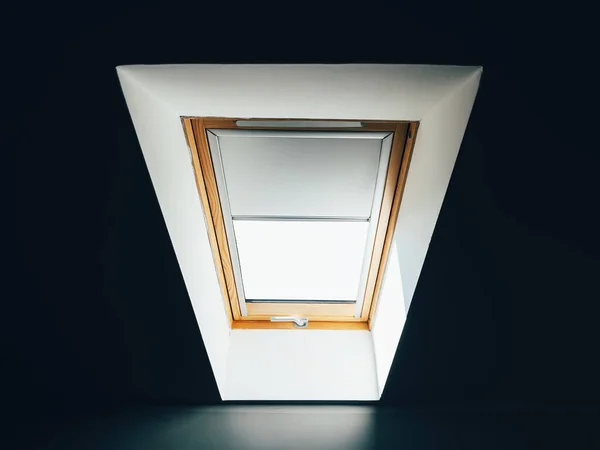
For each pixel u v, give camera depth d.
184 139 1.25
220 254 1.64
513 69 0.85
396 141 1.33
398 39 0.83
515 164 1.00
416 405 1.85
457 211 1.10
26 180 1.06
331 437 1.74
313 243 1.69
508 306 1.41
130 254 1.22
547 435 1.83
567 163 1.00
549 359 1.65
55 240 1.20
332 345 1.90
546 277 1.31
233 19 0.80
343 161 1.43
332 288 1.86
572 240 1.19
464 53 0.84
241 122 1.29
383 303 1.73
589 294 1.38
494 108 0.90
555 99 0.89
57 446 1.73
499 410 1.89
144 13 0.79
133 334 1.51
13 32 0.81
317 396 1.78
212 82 0.95
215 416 1.79
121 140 0.97
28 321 1.48
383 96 1.01
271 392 1.79
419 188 1.24
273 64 0.88
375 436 1.76
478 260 1.23
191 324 1.44
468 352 1.60
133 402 1.84
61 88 0.89
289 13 0.79
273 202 1.54
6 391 1.82
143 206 1.10
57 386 1.78
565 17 0.77
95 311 1.42
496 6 0.77
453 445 1.78
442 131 1.04
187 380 1.71
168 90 0.99
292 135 1.33
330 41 0.83
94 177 1.05
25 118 0.94
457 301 1.37
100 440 1.75
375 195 1.49
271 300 1.89
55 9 0.78
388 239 1.60
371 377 1.83
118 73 0.88
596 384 1.78
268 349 1.88
